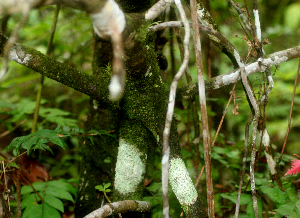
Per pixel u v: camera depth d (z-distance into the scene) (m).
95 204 2.32
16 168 2.11
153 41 1.97
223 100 2.59
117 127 2.33
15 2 1.39
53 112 2.84
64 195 2.23
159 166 2.58
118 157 2.03
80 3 1.54
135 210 1.96
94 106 2.37
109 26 1.58
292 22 3.83
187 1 2.04
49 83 3.68
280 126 4.04
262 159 2.49
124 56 1.78
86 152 2.38
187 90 2.01
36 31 3.43
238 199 2.00
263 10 4.07
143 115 1.97
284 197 2.06
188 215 1.88
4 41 1.87
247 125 2.04
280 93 3.98
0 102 2.52
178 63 3.27
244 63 2.02
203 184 2.64
